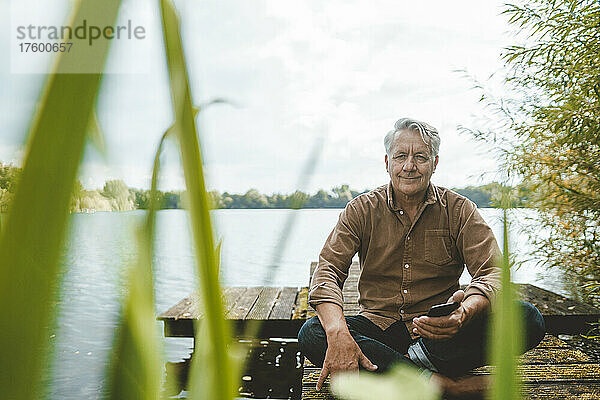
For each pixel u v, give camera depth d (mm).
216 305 92
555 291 4215
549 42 3613
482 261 2145
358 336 2148
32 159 71
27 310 71
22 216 71
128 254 89
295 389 2822
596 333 3490
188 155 87
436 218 2264
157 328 101
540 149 4059
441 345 2051
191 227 89
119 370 98
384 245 2303
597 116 3473
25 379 71
